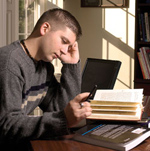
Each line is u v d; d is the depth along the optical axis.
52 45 1.39
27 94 1.43
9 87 1.28
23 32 3.99
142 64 3.70
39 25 1.42
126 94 1.38
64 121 1.20
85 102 1.22
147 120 1.34
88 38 4.51
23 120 1.22
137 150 1.08
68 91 1.65
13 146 1.27
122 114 1.27
